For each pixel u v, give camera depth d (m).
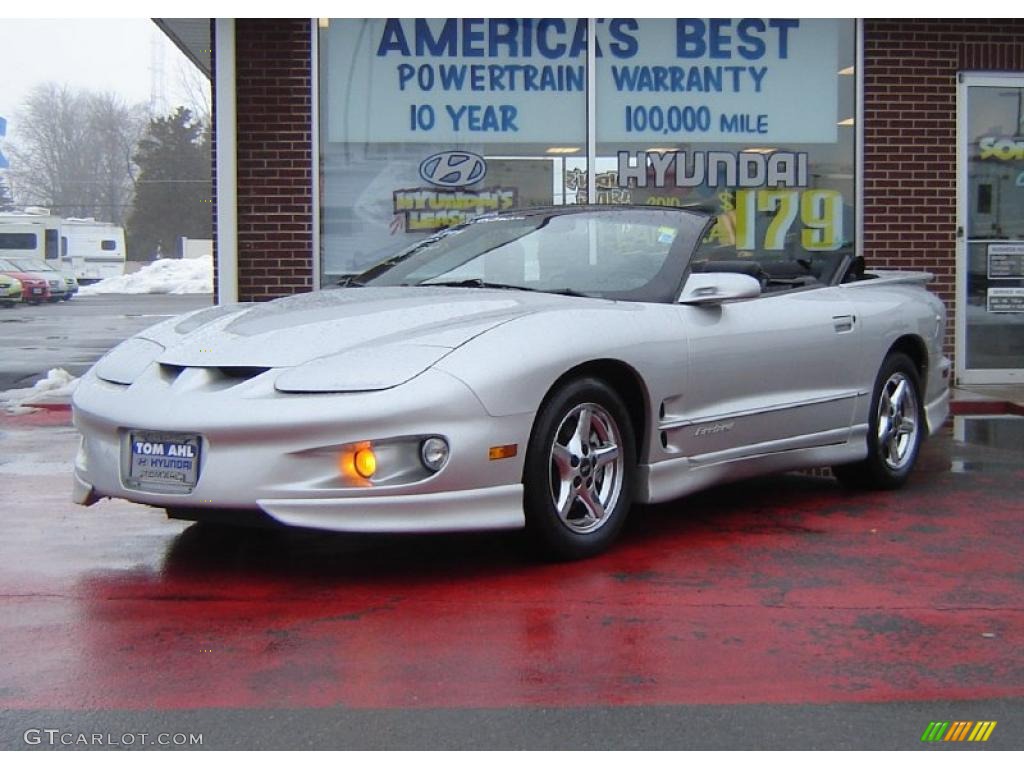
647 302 5.22
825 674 3.70
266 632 4.06
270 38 10.01
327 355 4.48
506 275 5.51
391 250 10.27
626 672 3.70
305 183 10.09
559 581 4.64
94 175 67.62
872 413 6.27
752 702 3.47
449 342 4.50
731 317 5.45
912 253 10.63
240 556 5.04
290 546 5.19
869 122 10.52
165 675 3.67
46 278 41.12
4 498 6.30
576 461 4.81
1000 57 10.58
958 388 10.59
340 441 4.26
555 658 3.81
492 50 10.26
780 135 10.53
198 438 4.34
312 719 3.34
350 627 4.11
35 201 66.94
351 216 10.23
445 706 3.43
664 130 10.44
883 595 4.50
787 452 5.77
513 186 10.35
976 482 6.72
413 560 4.95
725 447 5.43
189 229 67.06
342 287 5.71
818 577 4.73
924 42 10.52
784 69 10.50
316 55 10.05
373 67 10.18
